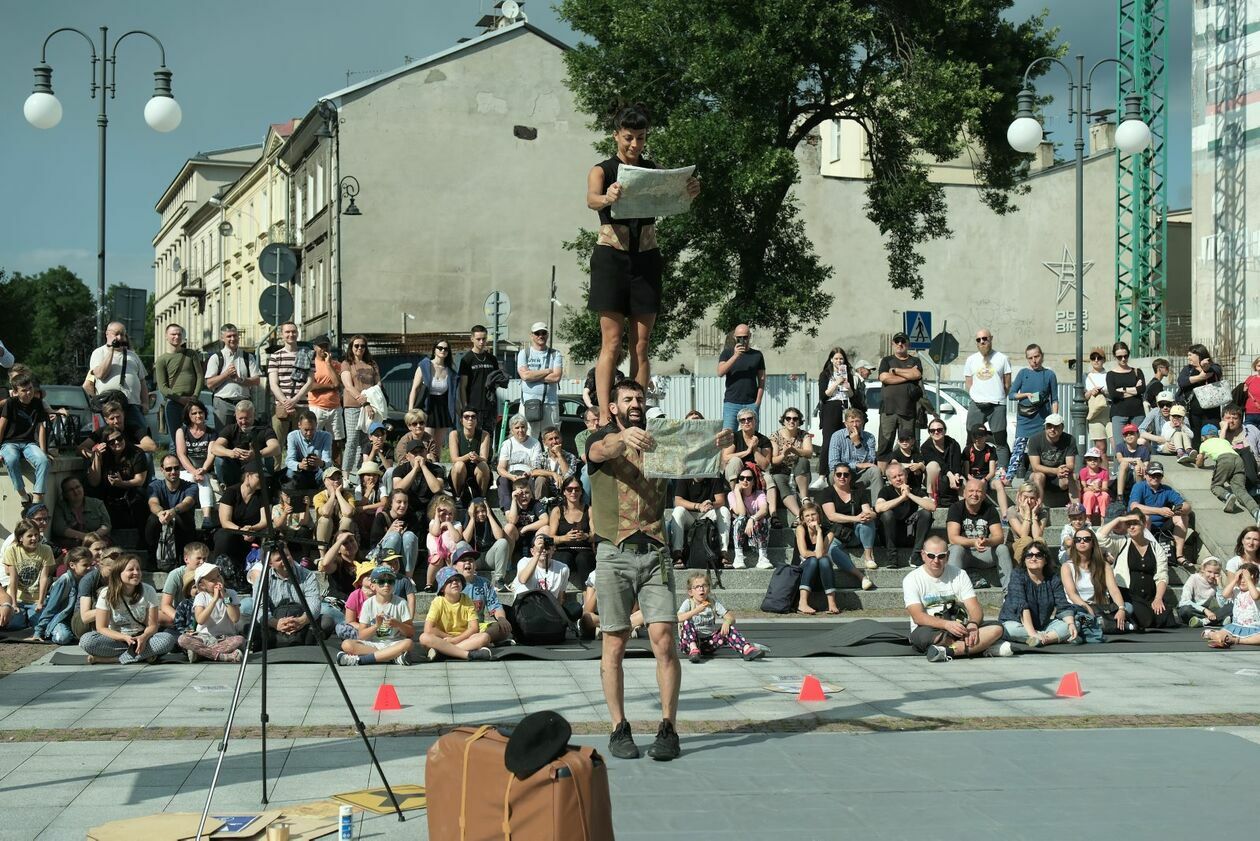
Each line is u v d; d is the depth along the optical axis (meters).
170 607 11.65
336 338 31.58
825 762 7.49
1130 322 40.66
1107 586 13.36
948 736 8.26
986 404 18.62
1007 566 15.23
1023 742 8.09
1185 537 16.52
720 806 6.54
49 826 6.15
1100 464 16.58
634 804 6.57
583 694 9.77
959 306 42.12
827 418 17.34
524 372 16.97
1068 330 42.47
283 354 17.59
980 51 27.05
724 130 24.58
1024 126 19.50
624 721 7.70
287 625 11.71
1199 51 30.56
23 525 12.75
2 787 6.87
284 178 49.75
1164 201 35.75
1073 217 42.66
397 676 10.60
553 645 12.17
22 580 12.75
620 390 7.47
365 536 14.48
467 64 39.56
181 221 78.25
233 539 13.77
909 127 25.69
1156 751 7.83
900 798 6.70
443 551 14.02
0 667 10.86
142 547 15.12
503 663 11.34
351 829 5.81
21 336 85.44
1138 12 35.84
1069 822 6.30
